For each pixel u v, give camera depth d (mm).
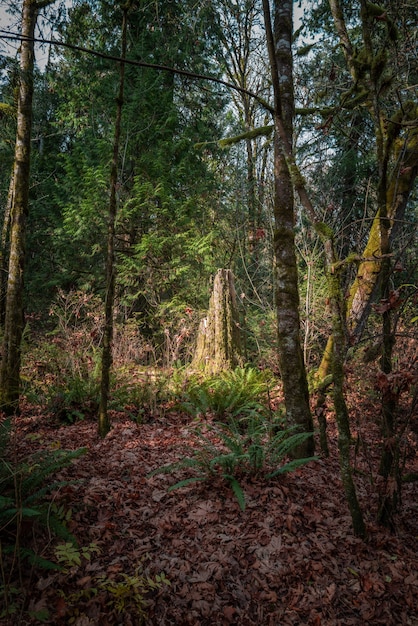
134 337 9164
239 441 4348
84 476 4113
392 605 2834
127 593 2648
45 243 12953
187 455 4777
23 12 5875
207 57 13789
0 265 7574
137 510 3625
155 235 10477
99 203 10641
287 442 4219
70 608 2537
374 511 3824
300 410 4664
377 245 6352
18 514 2602
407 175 5941
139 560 3029
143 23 11734
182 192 12266
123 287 11852
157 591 2770
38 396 6531
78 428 5676
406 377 3006
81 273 12008
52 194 13633
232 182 13844
